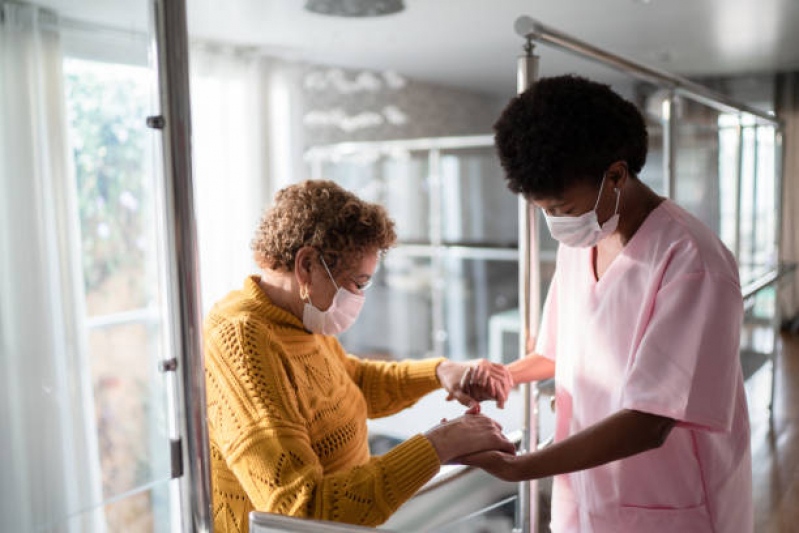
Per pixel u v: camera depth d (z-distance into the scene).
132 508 0.93
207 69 4.17
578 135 0.95
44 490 0.88
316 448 1.10
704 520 1.07
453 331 5.07
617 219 1.04
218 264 4.26
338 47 4.37
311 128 4.88
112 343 0.90
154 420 0.94
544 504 1.42
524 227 1.46
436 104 6.11
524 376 1.38
